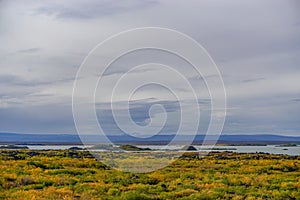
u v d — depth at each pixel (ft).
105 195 51.39
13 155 102.53
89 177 67.10
